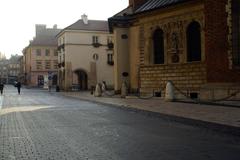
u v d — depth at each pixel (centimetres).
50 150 1023
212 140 1158
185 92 2955
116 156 930
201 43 2842
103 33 7338
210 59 2569
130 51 4119
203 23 2817
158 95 3195
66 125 1569
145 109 2133
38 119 1822
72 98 4019
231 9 2464
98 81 7294
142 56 3375
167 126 1508
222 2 2492
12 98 4169
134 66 4044
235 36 2469
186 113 1838
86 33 7250
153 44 3300
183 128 1442
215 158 898
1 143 1144
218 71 2525
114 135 1276
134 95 3675
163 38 3186
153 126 1511
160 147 1046
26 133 1352
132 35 4066
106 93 4388
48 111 2286
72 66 7138
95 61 7288
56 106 2723
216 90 2506
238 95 2398
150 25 3284
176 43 3047
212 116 1675
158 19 3206
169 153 962
